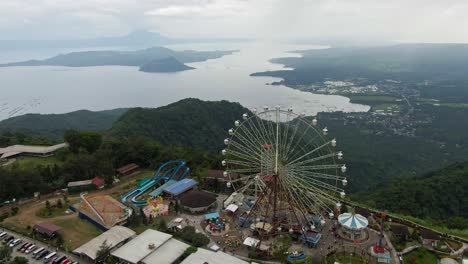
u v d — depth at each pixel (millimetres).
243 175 119750
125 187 121688
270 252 83750
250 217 99375
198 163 145000
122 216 95250
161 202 106750
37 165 127438
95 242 81750
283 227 93750
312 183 99750
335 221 98875
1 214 98750
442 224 105125
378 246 84312
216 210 105625
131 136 173875
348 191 196125
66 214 99438
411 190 141875
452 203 142750
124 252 78125
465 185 149750
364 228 90188
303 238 88062
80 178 124188
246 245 86062
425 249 86000
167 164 133875
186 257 78125
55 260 77000
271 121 121062
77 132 150125
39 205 105375
